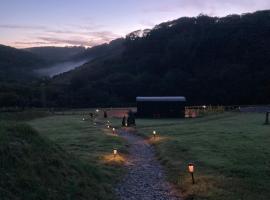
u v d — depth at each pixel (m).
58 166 24.22
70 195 21.33
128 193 25.42
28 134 26.44
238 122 75.56
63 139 54.09
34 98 163.75
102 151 42.69
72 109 143.88
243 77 173.00
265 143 44.59
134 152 45.75
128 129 74.56
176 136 57.19
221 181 27.19
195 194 24.77
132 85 188.25
